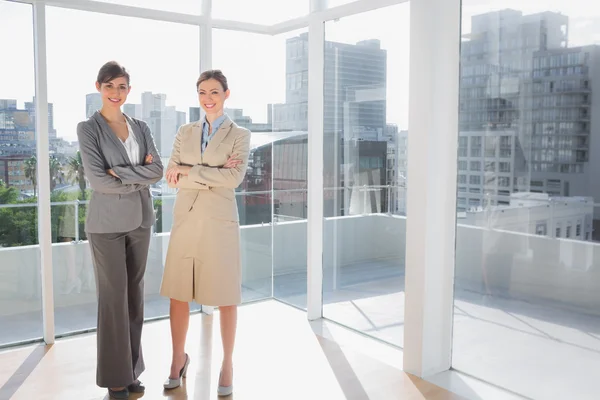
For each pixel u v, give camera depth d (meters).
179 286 3.13
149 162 3.15
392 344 3.87
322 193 4.39
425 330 3.35
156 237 4.43
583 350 2.81
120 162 3.04
